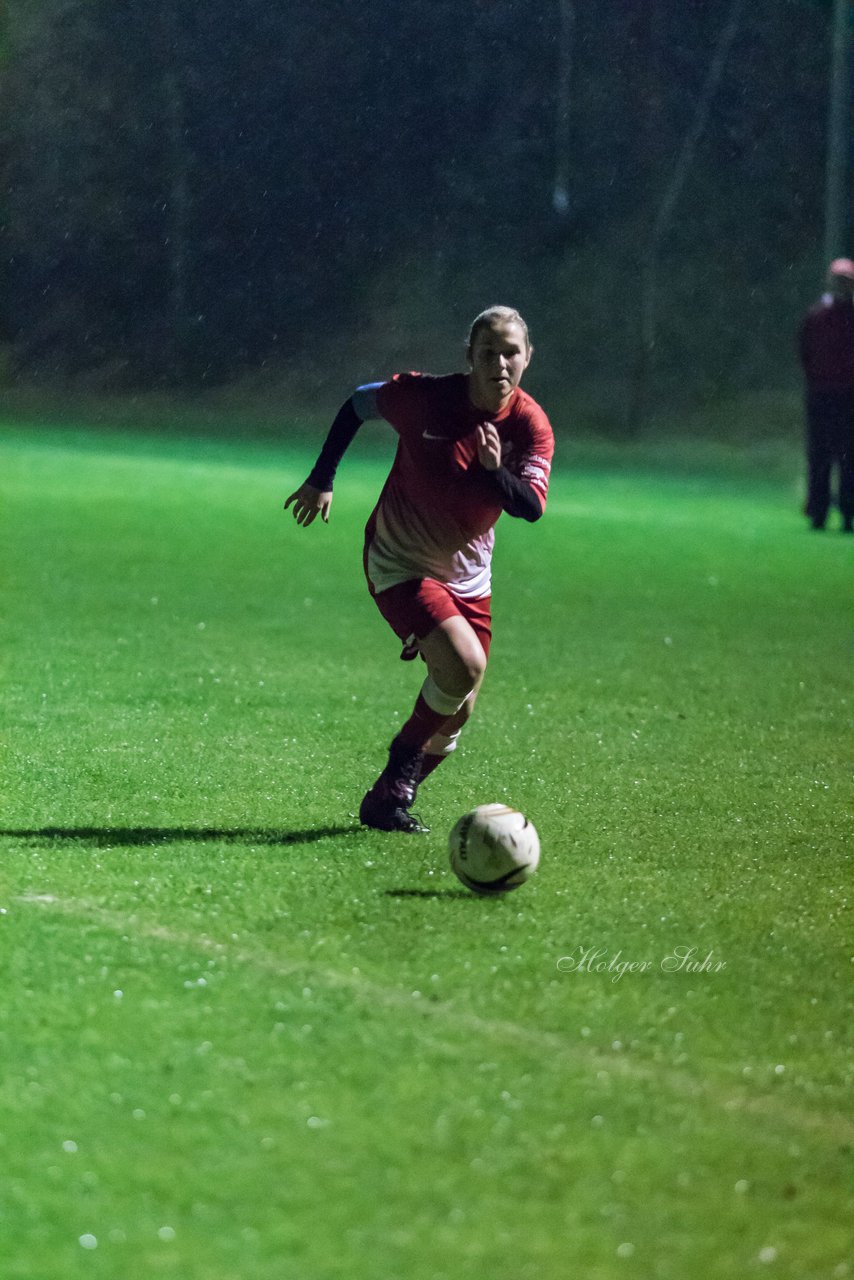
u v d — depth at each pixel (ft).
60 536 137.90
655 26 346.54
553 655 89.66
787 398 303.89
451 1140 30.01
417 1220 27.20
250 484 188.14
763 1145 30.19
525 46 357.82
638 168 347.15
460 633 50.16
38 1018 35.37
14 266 376.48
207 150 366.84
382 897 44.93
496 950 40.70
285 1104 31.37
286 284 359.46
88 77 374.63
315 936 41.42
